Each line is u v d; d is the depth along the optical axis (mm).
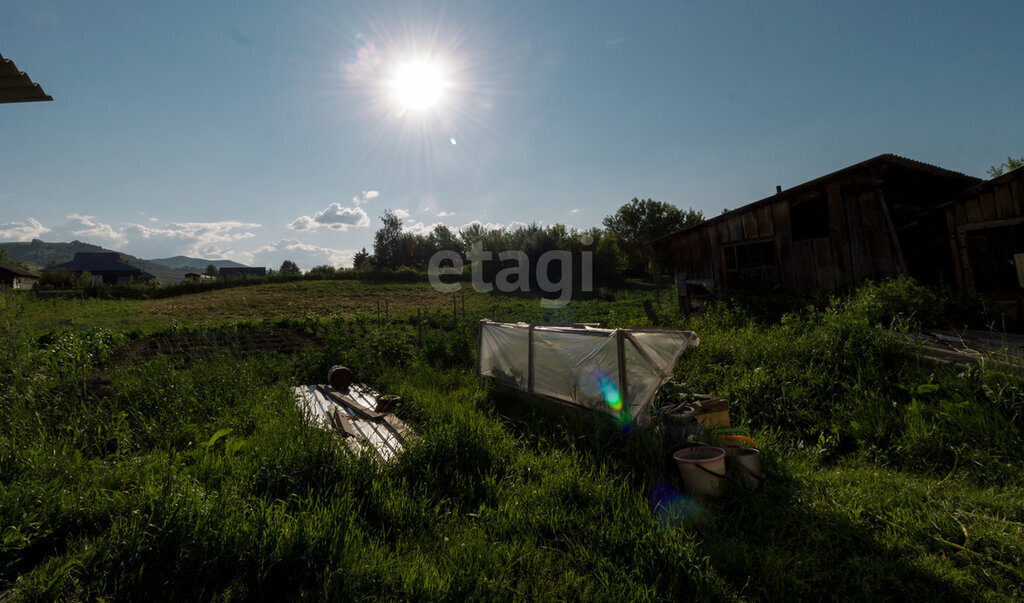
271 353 10367
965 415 4496
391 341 10539
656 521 3180
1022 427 4195
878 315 7320
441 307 26234
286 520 2982
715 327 9586
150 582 2475
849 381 5766
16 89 3947
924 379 5297
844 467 4312
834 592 2555
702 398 5047
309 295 34000
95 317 21562
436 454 4277
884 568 2729
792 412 5523
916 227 9656
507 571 2727
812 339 6754
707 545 3057
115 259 85938
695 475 3752
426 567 2688
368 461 4039
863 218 10062
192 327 15438
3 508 2867
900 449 4391
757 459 3939
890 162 9883
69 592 2367
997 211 8266
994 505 3285
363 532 3104
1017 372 4785
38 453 3863
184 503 2906
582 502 3615
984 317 7797
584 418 5379
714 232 12922
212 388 6602
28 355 6508
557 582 2678
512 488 3871
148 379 6352
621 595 2457
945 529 3035
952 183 11578
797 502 3525
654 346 4730
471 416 5469
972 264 8695
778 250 11312
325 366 9203
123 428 4902
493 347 7664
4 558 2641
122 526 2756
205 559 2611
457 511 3475
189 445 4770
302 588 2490
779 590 2564
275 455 3973
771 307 10734
